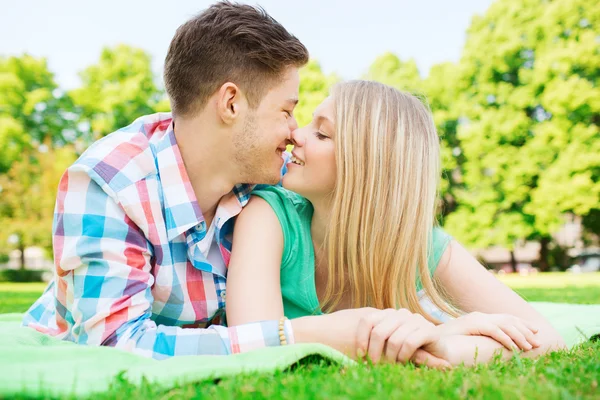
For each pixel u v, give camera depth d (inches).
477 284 78.7
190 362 53.6
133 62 763.4
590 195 635.5
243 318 68.0
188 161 75.6
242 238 74.5
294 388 43.4
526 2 669.9
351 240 75.1
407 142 75.7
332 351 55.9
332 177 76.3
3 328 77.0
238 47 72.9
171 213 71.9
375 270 74.9
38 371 49.1
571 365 54.6
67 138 780.0
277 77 74.8
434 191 77.8
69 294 68.3
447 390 43.4
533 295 215.3
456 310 76.2
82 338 64.7
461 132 681.6
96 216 66.6
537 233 699.4
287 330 61.7
